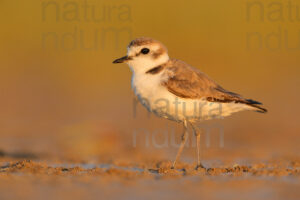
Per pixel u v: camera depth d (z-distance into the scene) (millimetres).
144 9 22219
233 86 19062
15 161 9008
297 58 21031
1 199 5426
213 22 22469
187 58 21297
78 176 6848
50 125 14227
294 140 12312
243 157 9977
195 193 5742
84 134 11695
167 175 7039
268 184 6258
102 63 21000
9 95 18250
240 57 21188
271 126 14102
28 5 22172
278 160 9406
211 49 21547
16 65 20844
